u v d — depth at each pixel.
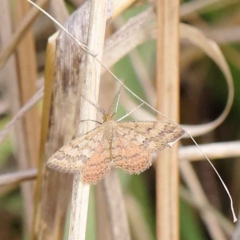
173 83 0.17
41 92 0.17
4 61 0.18
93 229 0.19
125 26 0.17
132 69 0.21
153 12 0.17
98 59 0.15
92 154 0.14
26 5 0.19
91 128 0.14
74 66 0.16
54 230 0.17
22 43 0.19
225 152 0.18
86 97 0.14
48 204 0.17
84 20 0.16
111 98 0.18
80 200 0.14
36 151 0.19
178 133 0.14
